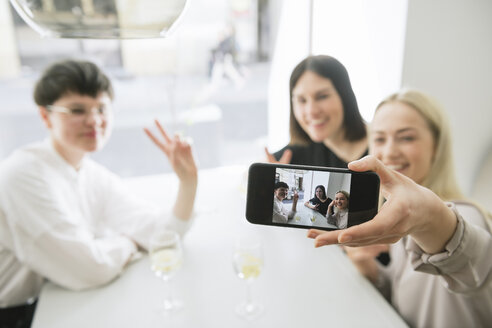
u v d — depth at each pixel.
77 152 0.96
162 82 3.92
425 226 0.42
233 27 3.97
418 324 0.74
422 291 0.73
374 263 0.86
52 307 0.75
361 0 1.05
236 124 3.22
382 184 0.41
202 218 1.11
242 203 1.20
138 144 2.84
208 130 3.08
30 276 0.89
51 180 0.87
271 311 0.71
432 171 0.76
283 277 0.82
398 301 0.78
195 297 0.76
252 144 2.77
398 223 0.37
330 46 1.15
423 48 1.00
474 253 0.45
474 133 1.02
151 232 0.98
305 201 0.46
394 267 0.83
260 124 3.18
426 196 0.39
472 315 0.67
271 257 0.90
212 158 2.54
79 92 0.85
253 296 0.76
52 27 0.44
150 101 3.65
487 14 0.99
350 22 1.08
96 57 3.87
